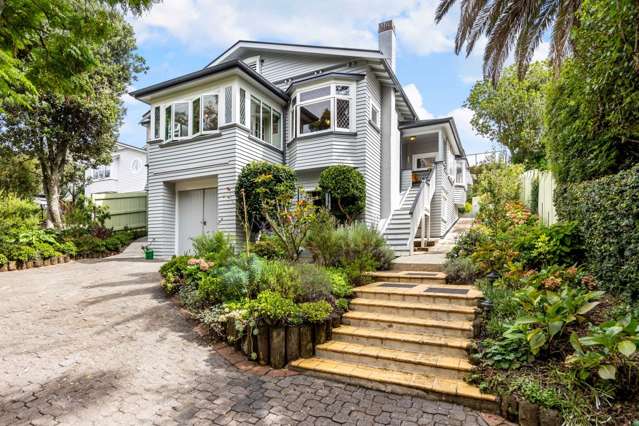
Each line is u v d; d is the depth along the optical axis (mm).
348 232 7602
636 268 3943
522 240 6297
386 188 12789
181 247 12594
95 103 13945
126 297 6426
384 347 4508
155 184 12383
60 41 4934
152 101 12609
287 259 7391
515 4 5980
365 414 3283
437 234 13984
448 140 16703
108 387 3680
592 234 5066
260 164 10320
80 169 18578
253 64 14328
